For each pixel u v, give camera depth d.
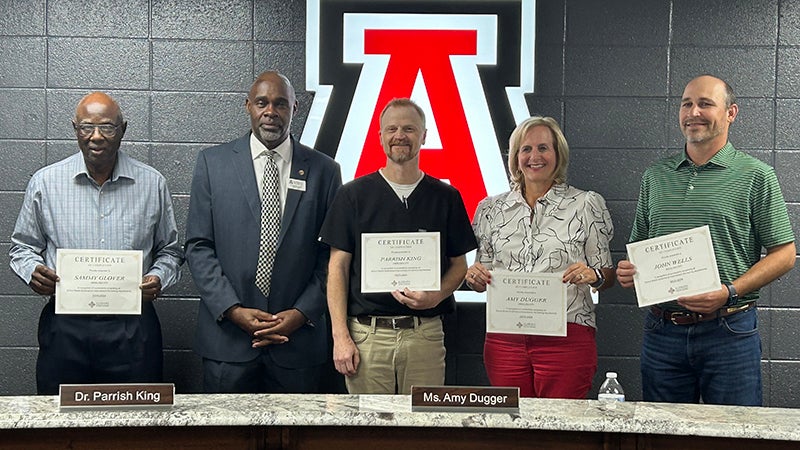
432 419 2.47
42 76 4.20
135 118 4.22
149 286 3.53
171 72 4.22
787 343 4.19
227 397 2.73
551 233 3.48
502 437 2.51
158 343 3.78
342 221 3.55
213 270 3.61
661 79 4.18
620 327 4.23
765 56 4.16
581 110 4.20
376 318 3.49
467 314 4.21
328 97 4.21
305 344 3.67
